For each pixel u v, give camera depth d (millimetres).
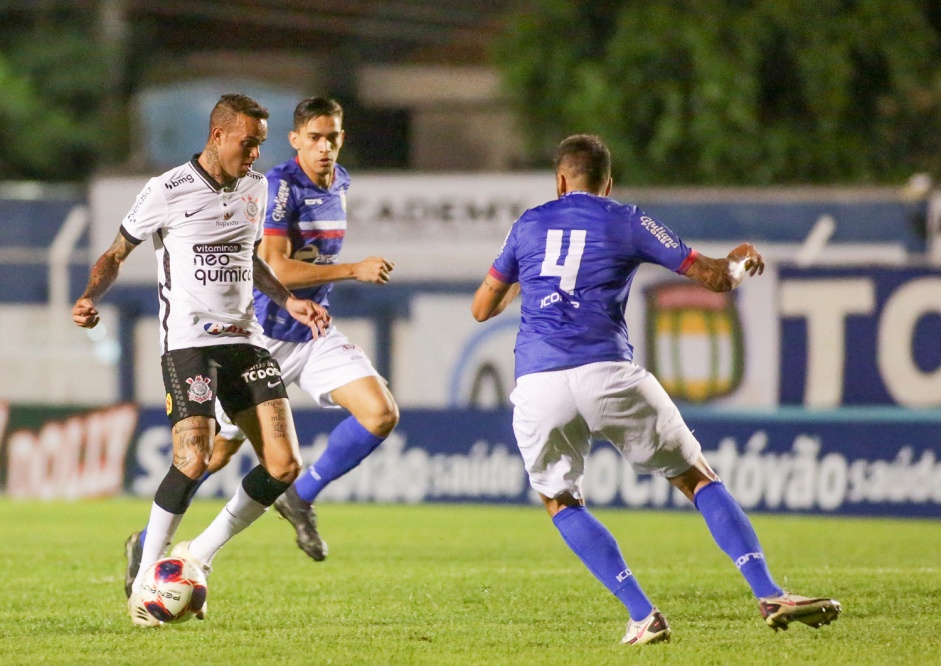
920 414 42281
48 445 47719
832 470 42688
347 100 98375
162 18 101500
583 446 18109
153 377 53562
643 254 17859
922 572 26031
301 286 22938
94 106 90812
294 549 30797
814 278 48250
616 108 67875
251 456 46062
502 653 17109
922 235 50594
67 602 22172
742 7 67875
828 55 66562
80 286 53969
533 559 29016
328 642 18078
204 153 19172
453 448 45125
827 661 16344
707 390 49000
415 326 52875
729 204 51531
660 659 16484
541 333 17844
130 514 41156
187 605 18641
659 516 41781
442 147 96438
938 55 68500
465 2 100750
